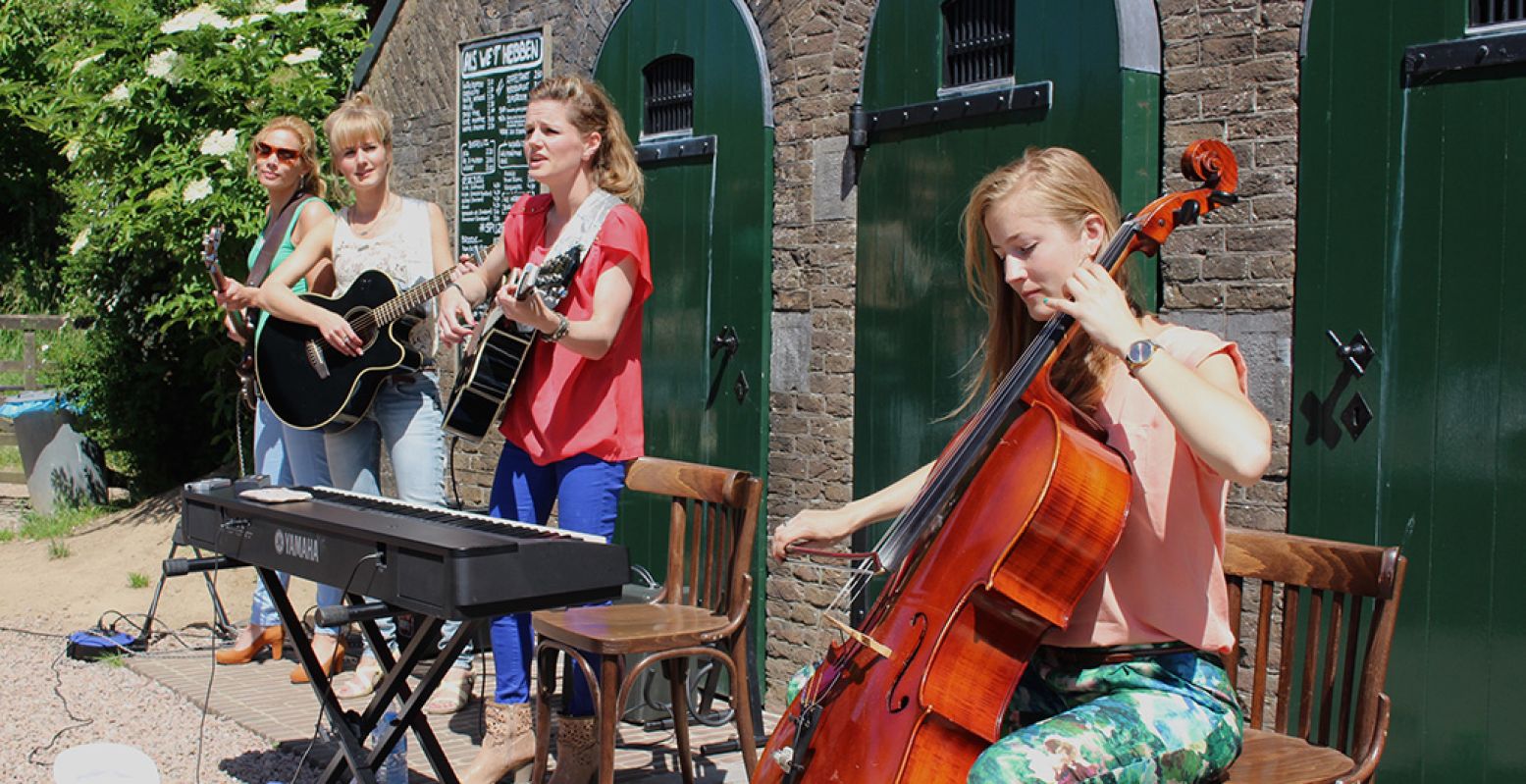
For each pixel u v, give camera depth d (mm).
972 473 2730
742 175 5645
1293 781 2543
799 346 5445
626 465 4227
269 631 6062
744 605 3924
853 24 5199
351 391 5152
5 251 19219
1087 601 2498
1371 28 3801
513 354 4105
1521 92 3531
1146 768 2320
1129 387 2553
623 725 5141
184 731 5031
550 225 4230
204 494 3840
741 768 4641
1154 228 2539
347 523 3262
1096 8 4316
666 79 6137
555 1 6676
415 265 5309
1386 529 3787
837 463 5289
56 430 10055
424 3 7680
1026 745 2279
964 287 4785
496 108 6980
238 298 5215
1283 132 3990
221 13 8273
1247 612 4059
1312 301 3928
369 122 5230
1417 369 3729
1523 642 3535
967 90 4785
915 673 2453
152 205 8211
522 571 2984
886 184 5078
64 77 9039
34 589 7656
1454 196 3652
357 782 3678
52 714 5254
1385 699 2705
